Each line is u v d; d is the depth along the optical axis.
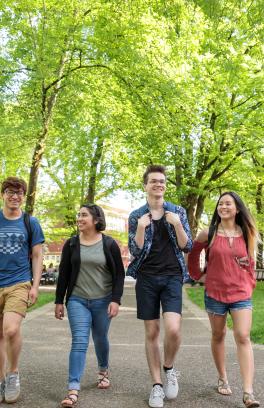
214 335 4.89
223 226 4.87
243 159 24.95
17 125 15.42
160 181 4.79
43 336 8.59
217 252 4.77
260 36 19.80
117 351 7.18
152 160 22.81
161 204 4.81
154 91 16.88
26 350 7.16
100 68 17.66
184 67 17.78
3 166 20.48
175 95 16.81
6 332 4.47
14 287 4.65
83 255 4.96
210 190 25.41
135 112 18.14
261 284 24.55
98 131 19.86
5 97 16.08
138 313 4.74
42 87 16.59
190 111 17.69
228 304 4.73
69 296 5.02
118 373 5.72
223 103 21.62
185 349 7.31
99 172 25.98
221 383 4.93
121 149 21.16
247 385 4.40
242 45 21.34
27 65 17.12
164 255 4.71
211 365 6.15
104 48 17.38
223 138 23.53
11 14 16.92
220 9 18.53
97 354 5.12
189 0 17.88
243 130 22.55
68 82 16.66
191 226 25.16
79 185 29.81
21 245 4.71
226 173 25.83
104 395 4.80
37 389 4.98
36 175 17.69
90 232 5.01
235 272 4.72
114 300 4.94
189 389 5.04
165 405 4.47
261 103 23.11
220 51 20.97
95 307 4.99
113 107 17.47
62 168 27.30
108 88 17.59
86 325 4.84
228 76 21.03
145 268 4.72
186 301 16.31
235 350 7.16
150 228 4.69
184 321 10.99
